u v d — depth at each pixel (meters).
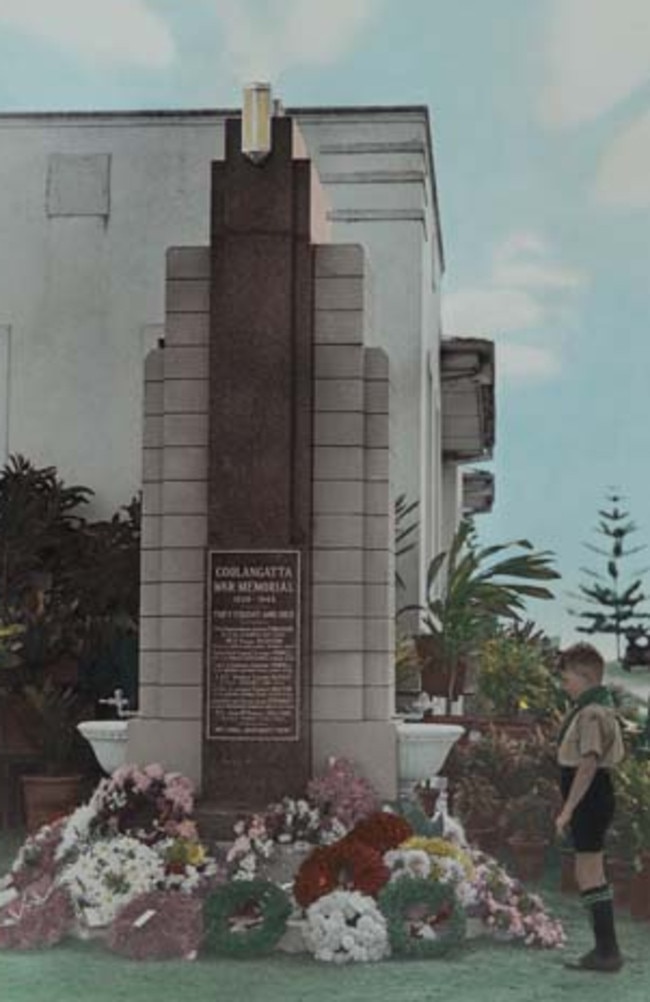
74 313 14.98
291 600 8.94
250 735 8.88
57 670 13.05
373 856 7.78
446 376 18.91
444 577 18.11
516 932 7.91
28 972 7.24
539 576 13.50
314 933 7.52
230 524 9.02
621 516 50.56
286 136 9.28
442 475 19.92
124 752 9.30
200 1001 6.68
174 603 9.21
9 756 12.78
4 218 15.11
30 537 13.75
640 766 9.54
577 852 7.56
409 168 14.73
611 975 7.29
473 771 11.08
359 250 9.25
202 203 15.01
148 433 9.40
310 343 9.20
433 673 13.34
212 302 9.19
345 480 9.16
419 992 6.88
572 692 7.73
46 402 14.91
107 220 15.03
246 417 9.08
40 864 8.77
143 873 8.01
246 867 8.13
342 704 9.03
